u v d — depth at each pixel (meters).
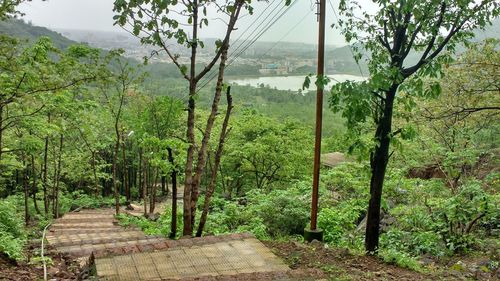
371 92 6.31
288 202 12.18
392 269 6.24
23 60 8.95
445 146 10.48
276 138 23.11
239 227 11.12
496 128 10.71
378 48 6.96
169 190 30.53
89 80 10.15
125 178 27.66
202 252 6.14
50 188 24.53
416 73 6.56
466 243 8.49
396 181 10.48
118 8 7.27
